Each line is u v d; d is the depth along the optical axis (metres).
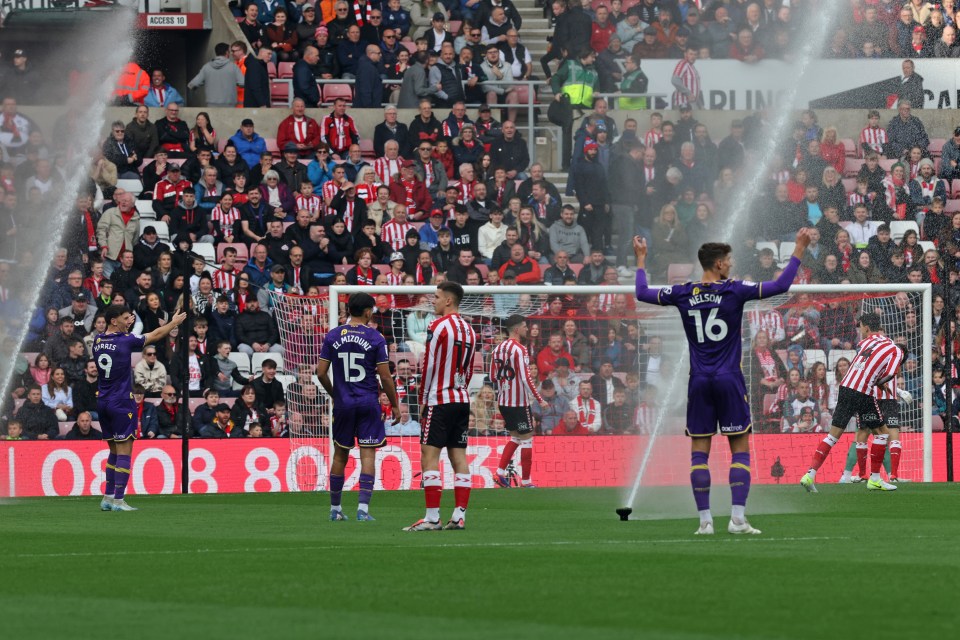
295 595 17.08
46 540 25.50
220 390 47.81
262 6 66.06
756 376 49.84
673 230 59.50
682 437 49.16
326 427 45.84
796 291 45.38
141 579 18.95
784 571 19.06
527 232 57.28
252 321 50.06
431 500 27.17
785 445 47.56
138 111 57.84
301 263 53.56
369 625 14.64
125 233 52.88
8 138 56.34
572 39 66.06
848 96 67.88
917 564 19.89
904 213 63.16
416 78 63.66
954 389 51.22
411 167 58.66
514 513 32.19
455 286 27.52
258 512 33.62
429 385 27.30
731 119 66.31
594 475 47.62
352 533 26.58
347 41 64.94
